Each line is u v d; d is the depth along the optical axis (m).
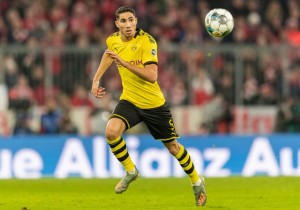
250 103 66.75
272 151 60.16
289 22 80.69
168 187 49.84
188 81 66.38
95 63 65.00
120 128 34.19
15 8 77.44
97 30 76.19
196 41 76.44
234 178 56.44
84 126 65.25
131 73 34.12
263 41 76.50
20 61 64.44
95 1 79.38
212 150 59.91
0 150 57.97
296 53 67.44
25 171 58.31
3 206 38.03
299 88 67.50
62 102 64.88
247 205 38.00
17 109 64.19
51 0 79.12
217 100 66.25
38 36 74.31
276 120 67.00
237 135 60.97
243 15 79.38
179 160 35.12
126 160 34.59
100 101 65.50
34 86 64.69
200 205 35.53
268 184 51.16
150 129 35.19
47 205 38.25
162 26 77.06
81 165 58.59
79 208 36.81
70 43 73.25
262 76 66.88
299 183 51.78
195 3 80.94
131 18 33.59
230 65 66.62
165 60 66.38
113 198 41.91
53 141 58.72
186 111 66.25
